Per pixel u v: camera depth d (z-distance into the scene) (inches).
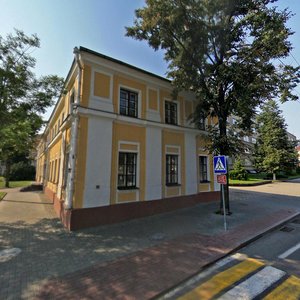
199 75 405.1
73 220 301.7
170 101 458.9
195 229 303.6
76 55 327.9
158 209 398.0
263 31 344.2
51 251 227.9
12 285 162.4
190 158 476.1
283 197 582.6
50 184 606.9
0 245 245.0
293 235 284.0
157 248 234.5
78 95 326.3
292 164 1157.1
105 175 337.4
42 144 1008.2
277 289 155.2
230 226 315.9
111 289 156.6
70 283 164.9
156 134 415.8
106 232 292.5
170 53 413.1
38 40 311.3
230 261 207.2
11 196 649.0
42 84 332.5
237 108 396.2
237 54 384.2
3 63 296.4
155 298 149.0
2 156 456.1
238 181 967.6
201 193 489.7
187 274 177.9
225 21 375.6
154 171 402.3
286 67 374.9
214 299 146.2
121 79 378.0
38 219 365.7
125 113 381.7
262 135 1195.9
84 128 326.3
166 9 356.5
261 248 239.3
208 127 432.5
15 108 311.4
